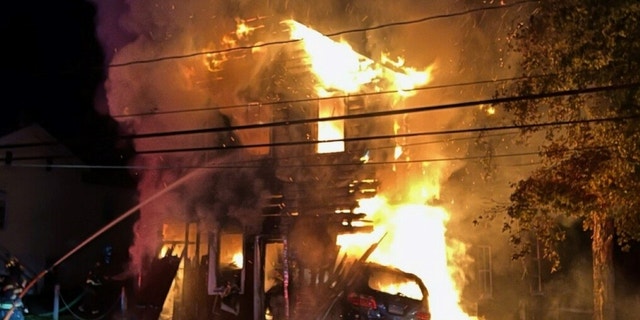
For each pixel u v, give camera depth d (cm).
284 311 1603
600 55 1016
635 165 1042
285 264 1628
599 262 1258
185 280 1762
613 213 1132
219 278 1736
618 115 1023
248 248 1686
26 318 1773
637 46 1002
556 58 1109
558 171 1174
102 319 1811
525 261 1822
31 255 2448
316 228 1677
